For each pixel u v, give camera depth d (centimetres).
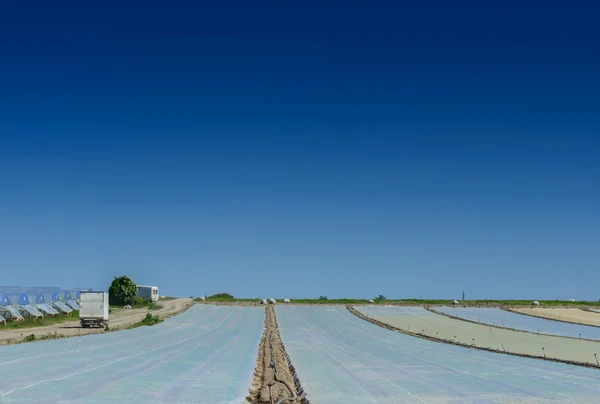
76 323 6588
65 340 4331
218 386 2525
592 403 2280
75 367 2845
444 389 2586
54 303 7369
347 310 8875
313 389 2573
